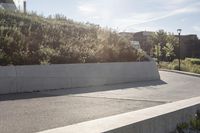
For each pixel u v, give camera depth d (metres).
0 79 14.09
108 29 28.52
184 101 10.19
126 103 12.34
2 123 8.12
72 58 19.66
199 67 41.34
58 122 8.42
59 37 22.58
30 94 14.16
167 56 69.38
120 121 6.89
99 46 23.52
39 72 15.86
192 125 9.02
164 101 13.18
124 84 20.75
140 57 26.36
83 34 25.77
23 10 26.61
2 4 32.44
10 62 15.83
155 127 7.56
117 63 21.47
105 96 14.28
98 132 5.90
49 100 12.39
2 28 18.69
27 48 17.89
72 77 17.73
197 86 20.62
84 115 9.55
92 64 19.20
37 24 23.39
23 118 8.80
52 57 18.42
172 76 28.95
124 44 27.02
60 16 29.39
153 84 21.38
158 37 79.25
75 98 13.26
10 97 12.92
